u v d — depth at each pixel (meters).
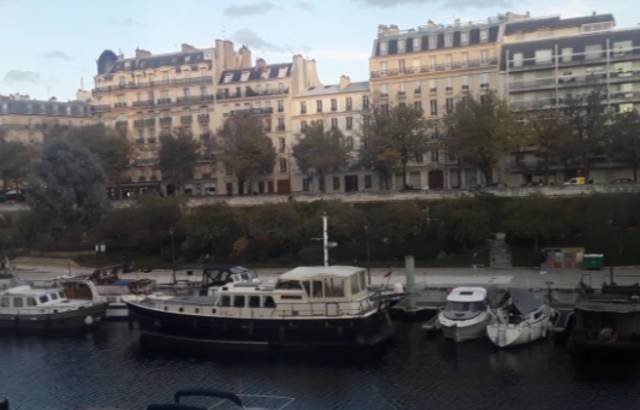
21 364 52.31
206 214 86.25
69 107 155.00
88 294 65.31
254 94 126.38
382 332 53.34
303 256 81.25
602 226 73.56
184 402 43.12
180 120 131.75
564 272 69.62
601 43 105.19
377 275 72.94
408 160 109.00
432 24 119.62
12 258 94.75
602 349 46.81
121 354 53.88
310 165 110.19
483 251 78.50
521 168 106.38
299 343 52.41
